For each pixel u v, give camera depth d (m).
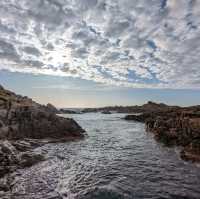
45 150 28.06
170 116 48.47
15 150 23.34
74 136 39.84
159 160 23.62
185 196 13.77
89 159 24.17
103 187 15.14
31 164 20.72
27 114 36.88
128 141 38.12
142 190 14.75
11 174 17.66
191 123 31.14
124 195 13.83
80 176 17.84
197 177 17.47
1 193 14.05
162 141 35.38
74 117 119.44
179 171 19.22
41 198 13.46
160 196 13.73
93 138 41.47
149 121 57.19
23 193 14.20
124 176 17.92
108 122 84.50
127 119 99.69
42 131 36.59
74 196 13.74
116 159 24.27
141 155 26.45
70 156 25.39
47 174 18.16
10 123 34.56
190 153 23.73
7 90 66.75
